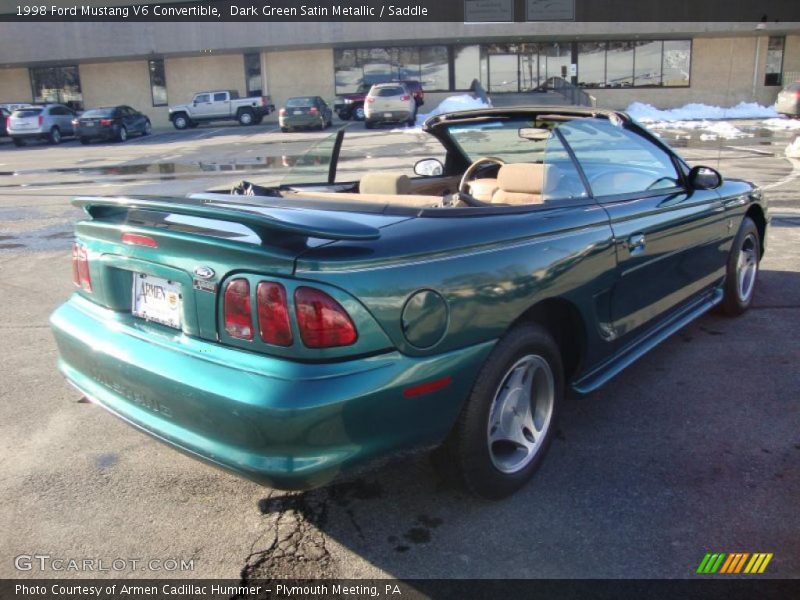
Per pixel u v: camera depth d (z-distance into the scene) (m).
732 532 2.65
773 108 33.03
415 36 33.97
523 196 3.47
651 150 3.94
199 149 22.97
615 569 2.47
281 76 36.66
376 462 2.35
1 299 6.14
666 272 3.81
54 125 29.58
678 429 3.47
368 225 2.55
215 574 2.50
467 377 2.54
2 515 2.87
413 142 21.16
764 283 5.93
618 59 35.09
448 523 2.76
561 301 2.96
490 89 35.78
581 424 3.56
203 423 2.34
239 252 2.29
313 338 2.20
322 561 2.56
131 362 2.55
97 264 2.87
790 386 3.92
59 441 3.50
